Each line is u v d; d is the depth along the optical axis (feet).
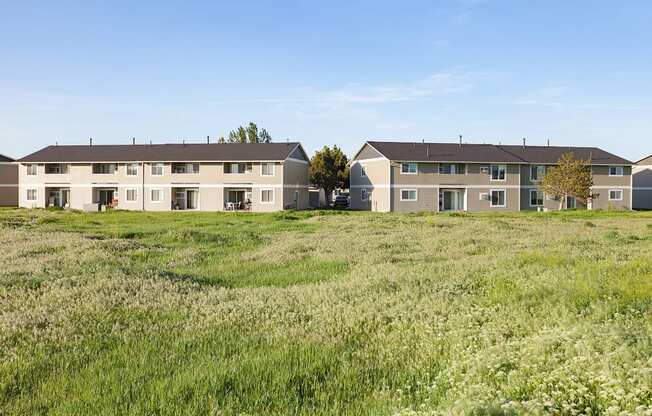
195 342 21.62
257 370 18.10
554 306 25.38
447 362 18.61
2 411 15.43
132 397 16.19
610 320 21.43
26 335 22.04
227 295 31.04
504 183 184.55
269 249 56.39
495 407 12.71
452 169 180.45
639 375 14.55
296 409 15.30
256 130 291.17
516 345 19.20
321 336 22.25
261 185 180.96
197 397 16.01
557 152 199.93
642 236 68.39
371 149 186.80
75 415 15.02
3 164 216.33
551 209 190.19
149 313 26.58
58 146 208.23
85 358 19.62
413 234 72.90
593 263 38.68
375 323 24.16
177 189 189.16
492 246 56.49
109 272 37.83
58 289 31.04
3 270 38.09
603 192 191.83
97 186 190.49
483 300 27.66
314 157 241.96
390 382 17.60
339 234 74.79
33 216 122.42
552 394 14.20
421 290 30.89
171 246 60.49
